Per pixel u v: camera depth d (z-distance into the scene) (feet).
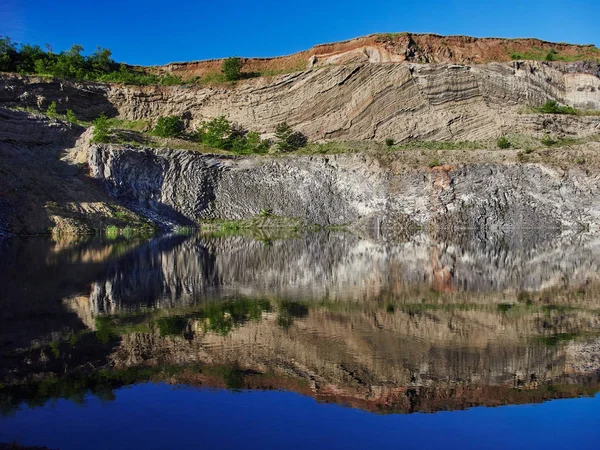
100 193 183.93
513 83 250.98
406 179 205.36
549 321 54.54
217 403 33.65
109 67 295.89
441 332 49.96
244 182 214.90
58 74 255.50
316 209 211.41
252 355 42.88
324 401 34.22
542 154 207.31
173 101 263.49
